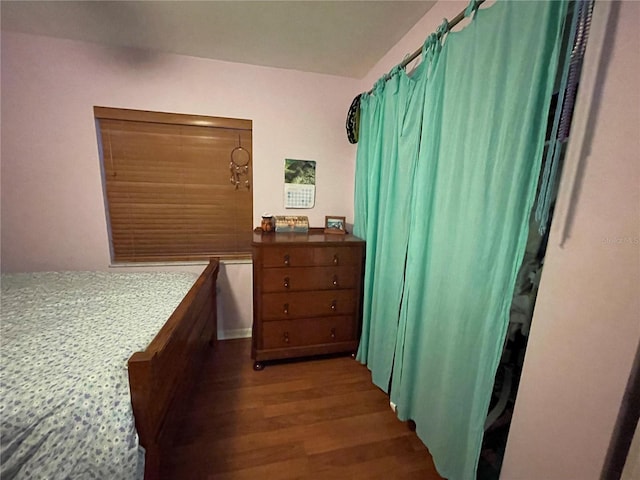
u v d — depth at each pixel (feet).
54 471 2.60
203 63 6.63
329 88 7.48
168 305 4.74
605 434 2.38
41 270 6.68
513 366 3.25
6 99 5.90
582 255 2.48
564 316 2.65
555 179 2.66
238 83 6.89
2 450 2.51
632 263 2.15
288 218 7.47
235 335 8.08
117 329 3.85
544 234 2.84
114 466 2.76
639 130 2.06
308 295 6.51
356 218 7.30
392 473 4.18
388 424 5.08
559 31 2.45
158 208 7.13
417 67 4.65
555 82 2.62
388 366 5.71
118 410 2.85
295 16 5.01
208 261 7.58
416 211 4.49
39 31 5.67
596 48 2.29
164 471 4.06
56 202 6.49
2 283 5.60
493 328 3.14
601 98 2.28
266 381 6.16
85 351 3.31
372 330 6.29
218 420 5.03
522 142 2.77
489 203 3.21
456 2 4.17
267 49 6.18
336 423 5.06
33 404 2.66
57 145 6.29
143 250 7.24
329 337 6.84
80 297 4.95
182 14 5.02
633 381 2.20
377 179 6.17
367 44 5.90
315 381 6.21
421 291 4.64
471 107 3.44
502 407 3.39
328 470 4.19
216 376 6.30
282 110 7.26
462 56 3.59
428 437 4.42
